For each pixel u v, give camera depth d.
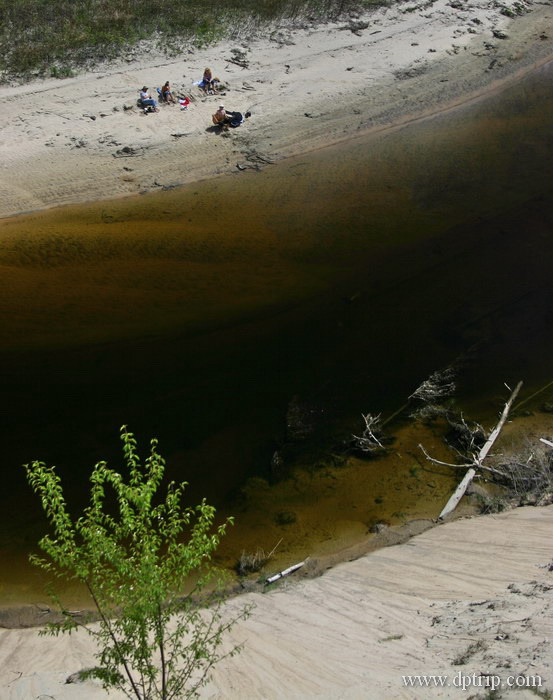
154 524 11.73
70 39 29.05
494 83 30.17
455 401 14.71
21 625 10.00
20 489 12.89
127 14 30.70
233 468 13.27
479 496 12.15
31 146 24.83
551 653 6.33
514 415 14.18
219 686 6.75
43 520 12.23
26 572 11.12
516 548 9.88
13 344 16.67
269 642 7.89
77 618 9.99
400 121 27.73
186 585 10.49
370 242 21.16
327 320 17.59
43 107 26.33
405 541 11.23
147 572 5.83
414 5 34.28
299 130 26.89
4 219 22.22
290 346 16.64
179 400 15.02
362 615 8.62
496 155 25.64
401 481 12.72
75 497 12.77
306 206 23.06
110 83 27.61
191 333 17.16
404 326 17.23
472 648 6.98
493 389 15.01
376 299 18.36
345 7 33.53
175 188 23.98
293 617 8.80
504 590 8.56
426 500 12.27
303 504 12.34
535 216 21.97
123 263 20.14
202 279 19.48
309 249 20.91
